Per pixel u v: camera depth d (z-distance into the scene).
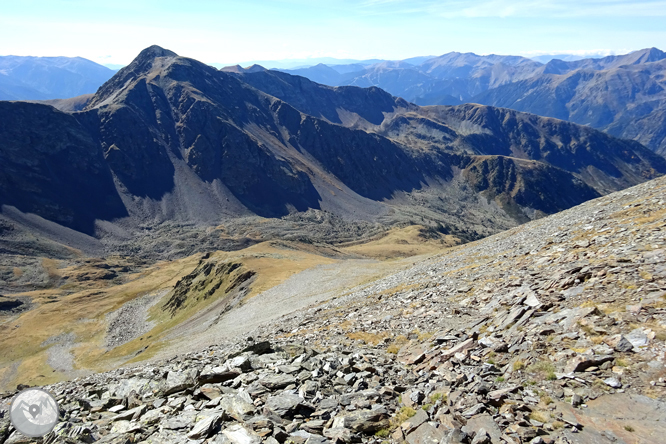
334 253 187.12
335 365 16.75
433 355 17.09
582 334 13.97
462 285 31.34
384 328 25.25
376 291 46.44
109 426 12.82
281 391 14.05
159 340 89.50
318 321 36.34
